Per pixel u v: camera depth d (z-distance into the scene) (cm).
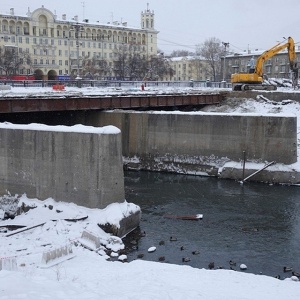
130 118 4394
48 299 997
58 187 2608
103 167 2483
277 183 3722
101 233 2336
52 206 2584
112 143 2494
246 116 3866
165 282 1438
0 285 1084
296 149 3762
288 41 6512
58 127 2644
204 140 4059
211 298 1205
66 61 13138
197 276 1602
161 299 1114
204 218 2820
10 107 3747
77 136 2528
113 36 14138
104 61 13062
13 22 12194
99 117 4569
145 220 2764
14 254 1964
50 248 2011
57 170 2603
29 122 4619
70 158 2558
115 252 2173
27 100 3859
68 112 4747
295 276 1938
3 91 4881
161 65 12544
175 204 3136
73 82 6662
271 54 6481
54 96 4100
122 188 2573
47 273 1550
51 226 2377
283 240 2442
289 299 1294
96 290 1170
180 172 4181
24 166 2709
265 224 2714
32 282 1162
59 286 1161
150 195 3384
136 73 11700
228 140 3959
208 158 4056
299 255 2228
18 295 999
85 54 13488
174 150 4212
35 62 12525
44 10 12575
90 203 2517
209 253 2238
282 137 3750
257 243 2392
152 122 4291
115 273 1596
